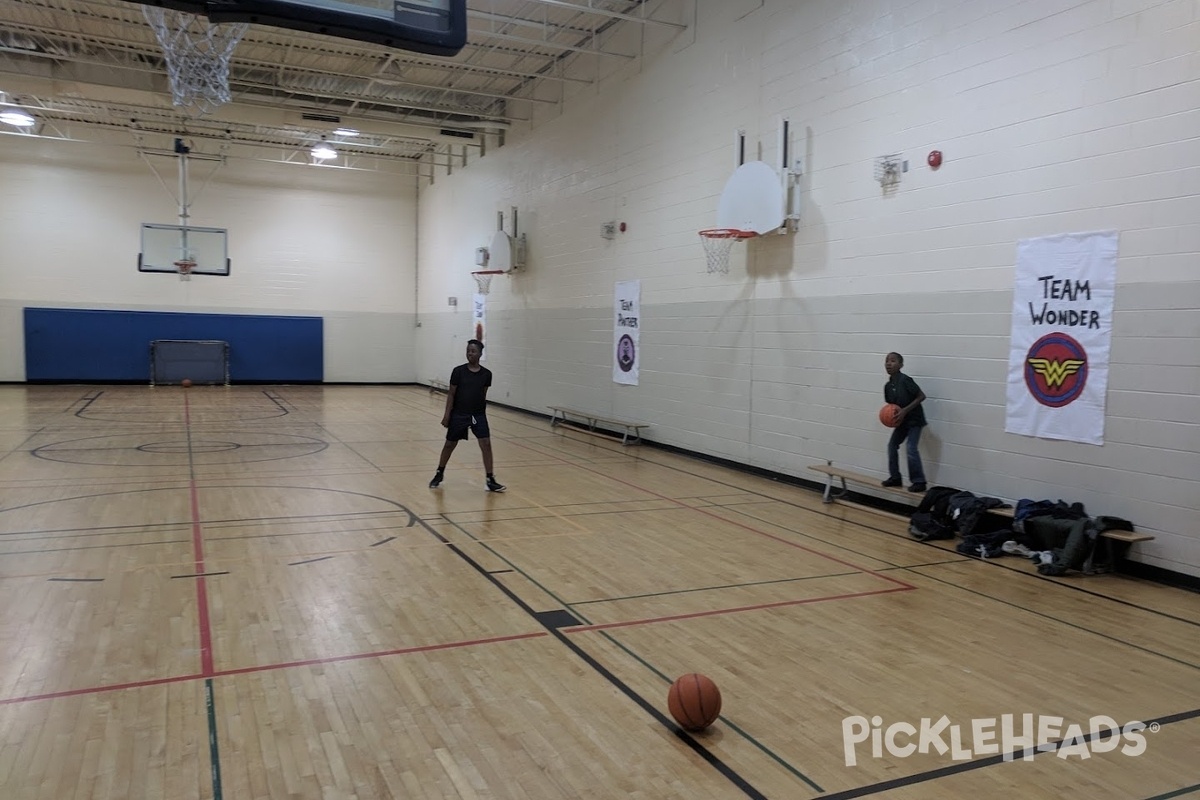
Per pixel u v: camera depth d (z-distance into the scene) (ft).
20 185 57.57
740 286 30.99
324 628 13.96
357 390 64.75
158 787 8.95
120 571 16.90
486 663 12.65
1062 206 19.62
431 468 30.42
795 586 17.08
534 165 47.67
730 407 31.73
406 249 69.41
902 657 13.32
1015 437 20.88
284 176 64.85
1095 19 18.81
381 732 10.34
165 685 11.55
